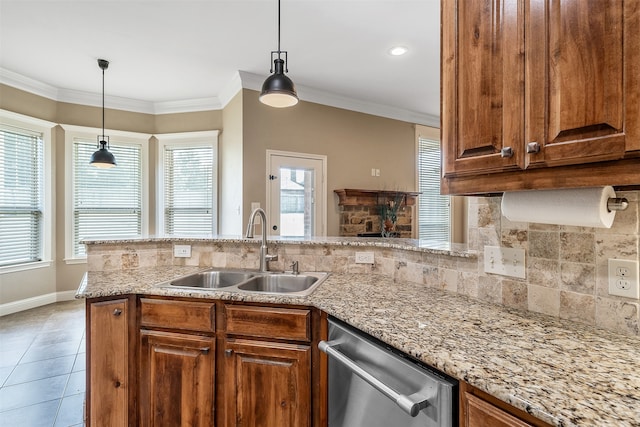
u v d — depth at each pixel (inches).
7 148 153.0
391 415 41.6
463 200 235.9
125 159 188.2
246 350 59.6
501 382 28.8
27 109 159.6
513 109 36.6
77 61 141.0
